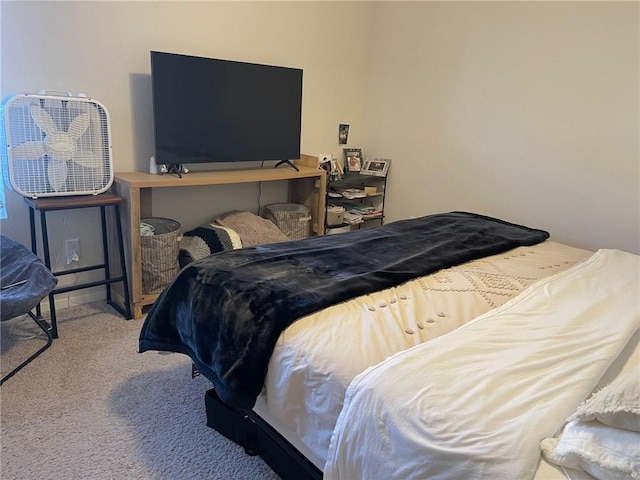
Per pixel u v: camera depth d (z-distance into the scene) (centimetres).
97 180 251
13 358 220
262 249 196
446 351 113
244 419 163
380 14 396
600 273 176
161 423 181
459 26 347
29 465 156
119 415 184
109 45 269
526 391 98
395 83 396
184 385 206
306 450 136
